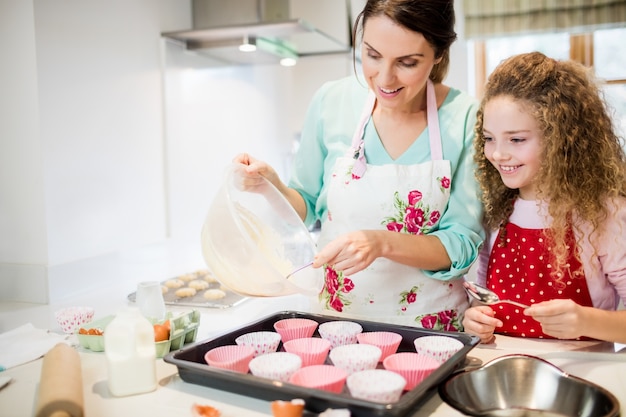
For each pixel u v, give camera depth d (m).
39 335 1.20
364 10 1.11
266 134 2.88
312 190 1.43
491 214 1.28
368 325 1.09
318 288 1.07
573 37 3.56
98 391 0.91
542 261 1.21
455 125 1.28
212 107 2.40
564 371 0.94
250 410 0.82
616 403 0.78
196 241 2.32
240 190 1.18
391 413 0.73
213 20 2.22
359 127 1.31
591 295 1.20
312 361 0.95
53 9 1.59
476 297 1.14
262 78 2.81
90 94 1.74
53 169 1.62
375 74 1.13
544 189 1.15
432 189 1.25
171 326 1.08
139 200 1.98
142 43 1.97
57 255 1.64
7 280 1.63
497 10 3.45
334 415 0.74
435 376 0.82
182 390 0.90
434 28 1.06
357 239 1.06
